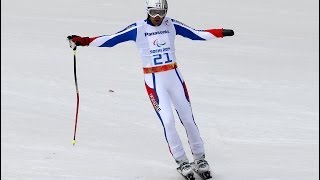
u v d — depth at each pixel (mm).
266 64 43625
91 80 35375
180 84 19891
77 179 19344
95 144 23594
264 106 31578
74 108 29141
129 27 19703
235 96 33531
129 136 25047
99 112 28703
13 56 41219
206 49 48406
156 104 19578
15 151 22109
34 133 24547
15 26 55875
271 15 74875
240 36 56750
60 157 21672
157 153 22812
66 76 36094
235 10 77750
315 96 34281
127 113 28797
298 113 30328
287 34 60375
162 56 19719
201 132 26469
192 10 76250
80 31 57125
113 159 21781
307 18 73375
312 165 21672
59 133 24781
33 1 75250
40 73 36312
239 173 20562
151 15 19391
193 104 31375
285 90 35531
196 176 20188
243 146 24500
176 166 21203
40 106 29016
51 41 48719
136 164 21266
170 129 19312
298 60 45969
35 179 19172
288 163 21938
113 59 42125
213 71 39938
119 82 35312
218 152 23516
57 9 71562
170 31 19922
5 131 24547
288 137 26062
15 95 30688
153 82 19688
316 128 27641
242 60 44625
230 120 28594
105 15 69938
